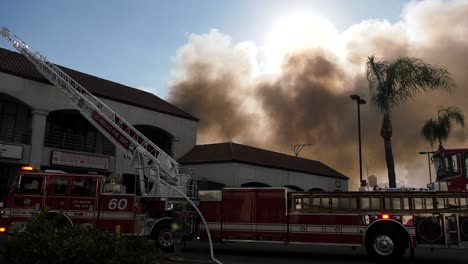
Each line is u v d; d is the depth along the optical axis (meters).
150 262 5.11
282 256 13.07
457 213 11.51
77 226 5.16
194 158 31.88
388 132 18.59
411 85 18.31
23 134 25.95
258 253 13.80
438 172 13.84
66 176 13.23
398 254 11.69
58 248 4.41
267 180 32.69
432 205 11.75
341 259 12.52
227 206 13.33
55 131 27.30
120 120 19.52
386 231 11.83
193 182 16.72
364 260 12.31
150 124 30.58
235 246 16.23
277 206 12.91
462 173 13.05
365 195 12.30
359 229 12.11
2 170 24.62
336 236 12.29
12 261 4.50
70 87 21.39
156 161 16.61
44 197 12.97
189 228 13.39
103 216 13.09
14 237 4.76
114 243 4.83
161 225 13.43
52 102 25.16
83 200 13.14
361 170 27.41
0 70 23.09
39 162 24.14
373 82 18.98
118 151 27.98
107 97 27.83
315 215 12.58
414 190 12.41
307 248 15.98
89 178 13.32
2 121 25.34
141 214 13.39
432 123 26.19
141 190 16.14
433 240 11.56
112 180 13.96
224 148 32.38
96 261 4.47
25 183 12.99
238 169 30.00
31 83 24.36
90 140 28.98
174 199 14.65
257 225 12.97
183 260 11.33
